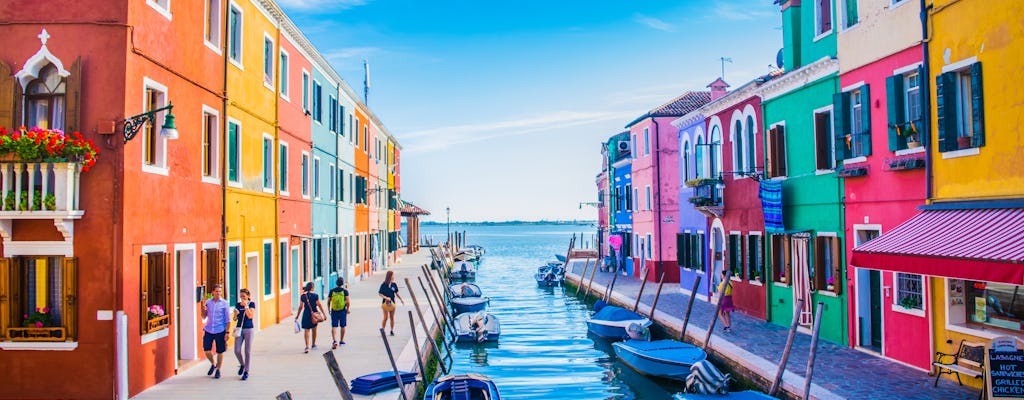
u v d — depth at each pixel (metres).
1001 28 10.01
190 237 12.58
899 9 12.26
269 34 17.50
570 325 23.27
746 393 11.24
